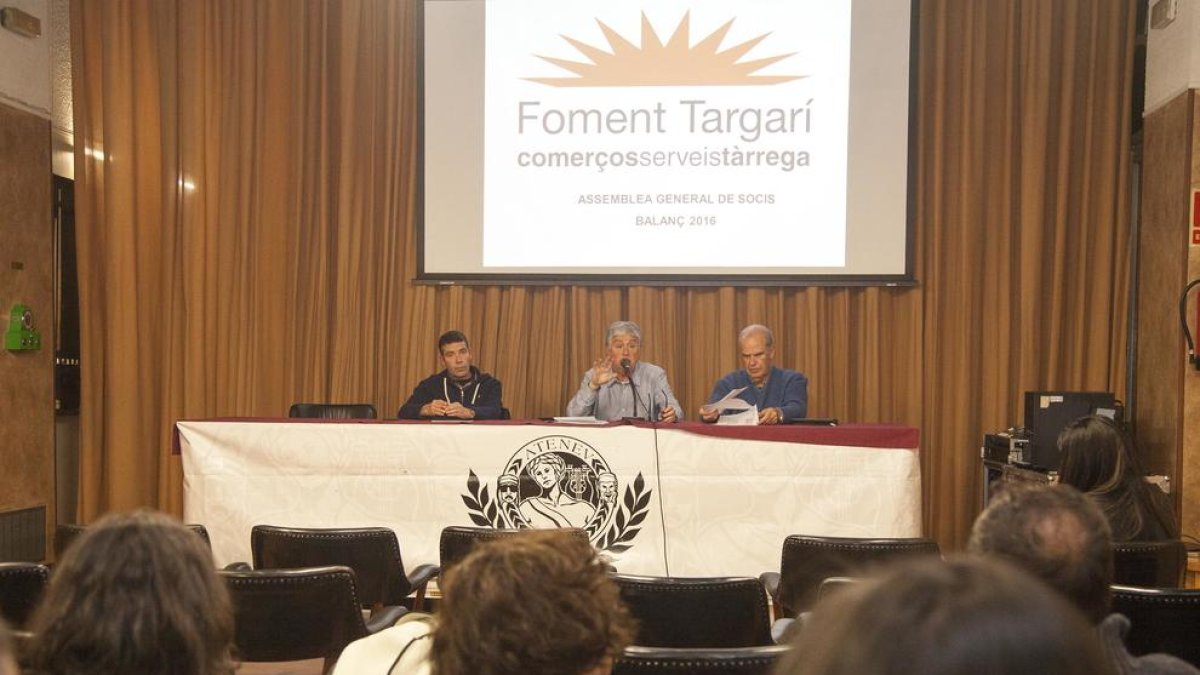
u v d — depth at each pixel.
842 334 5.75
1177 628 2.11
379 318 5.99
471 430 3.98
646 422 4.06
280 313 6.03
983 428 5.73
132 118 5.96
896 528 3.87
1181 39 4.95
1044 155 5.57
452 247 5.87
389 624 2.64
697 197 5.74
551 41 5.81
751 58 5.71
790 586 2.92
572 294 5.86
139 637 1.21
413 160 5.96
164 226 6.04
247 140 5.98
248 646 2.43
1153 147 5.27
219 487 4.00
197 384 6.00
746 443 3.94
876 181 5.64
